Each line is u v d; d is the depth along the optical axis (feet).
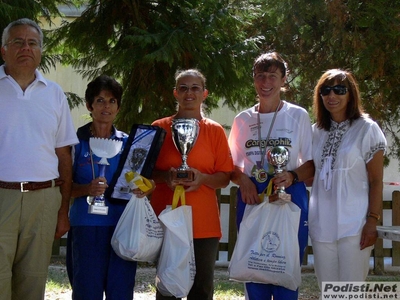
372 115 23.71
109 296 11.53
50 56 24.02
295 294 12.09
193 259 11.84
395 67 23.06
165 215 11.68
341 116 12.17
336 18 22.47
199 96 12.67
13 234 10.91
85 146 12.09
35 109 11.02
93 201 11.44
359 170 11.74
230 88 22.53
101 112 12.05
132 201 11.48
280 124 12.42
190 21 21.22
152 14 22.26
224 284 20.38
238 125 13.01
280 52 24.71
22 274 11.23
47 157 11.16
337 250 11.79
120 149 12.03
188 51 21.26
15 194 10.78
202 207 12.32
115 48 22.31
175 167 12.45
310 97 24.43
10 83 11.02
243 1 22.27
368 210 11.75
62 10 29.55
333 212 11.76
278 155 11.80
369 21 22.21
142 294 18.99
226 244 24.88
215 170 12.66
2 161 10.80
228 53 21.77
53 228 11.41
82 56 24.31
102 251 11.61
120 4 22.56
